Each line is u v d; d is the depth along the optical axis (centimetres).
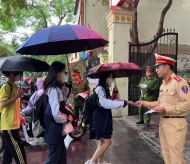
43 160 447
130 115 845
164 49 974
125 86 827
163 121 303
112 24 834
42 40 255
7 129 345
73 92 670
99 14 1281
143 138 578
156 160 438
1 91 342
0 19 1363
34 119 305
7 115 345
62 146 315
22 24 1955
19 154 350
